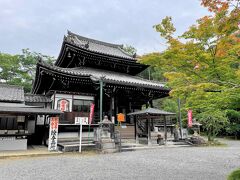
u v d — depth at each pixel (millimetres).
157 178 6617
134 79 23359
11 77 40156
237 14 3957
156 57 6254
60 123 16094
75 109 17984
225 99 6004
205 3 4422
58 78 17062
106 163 9383
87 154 12297
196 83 5984
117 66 24344
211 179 6496
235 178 5012
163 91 20828
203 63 5812
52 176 6922
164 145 16594
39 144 17391
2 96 16109
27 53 43906
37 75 18516
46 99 19406
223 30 4461
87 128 17125
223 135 32500
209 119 21484
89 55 21141
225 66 5656
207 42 5582
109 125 13992
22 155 11352
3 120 15117
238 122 27812
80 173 7348
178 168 8297
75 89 18734
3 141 13305
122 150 13812
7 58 39125
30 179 6562
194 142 18297
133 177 6750
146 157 11227
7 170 7918
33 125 18109
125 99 23156
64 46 20141
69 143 14297
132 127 19781
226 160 10477
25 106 15406
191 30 5555
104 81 16406
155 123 22797
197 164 9250
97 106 20328
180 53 5789
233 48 5004
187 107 7586
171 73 6410
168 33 6086
